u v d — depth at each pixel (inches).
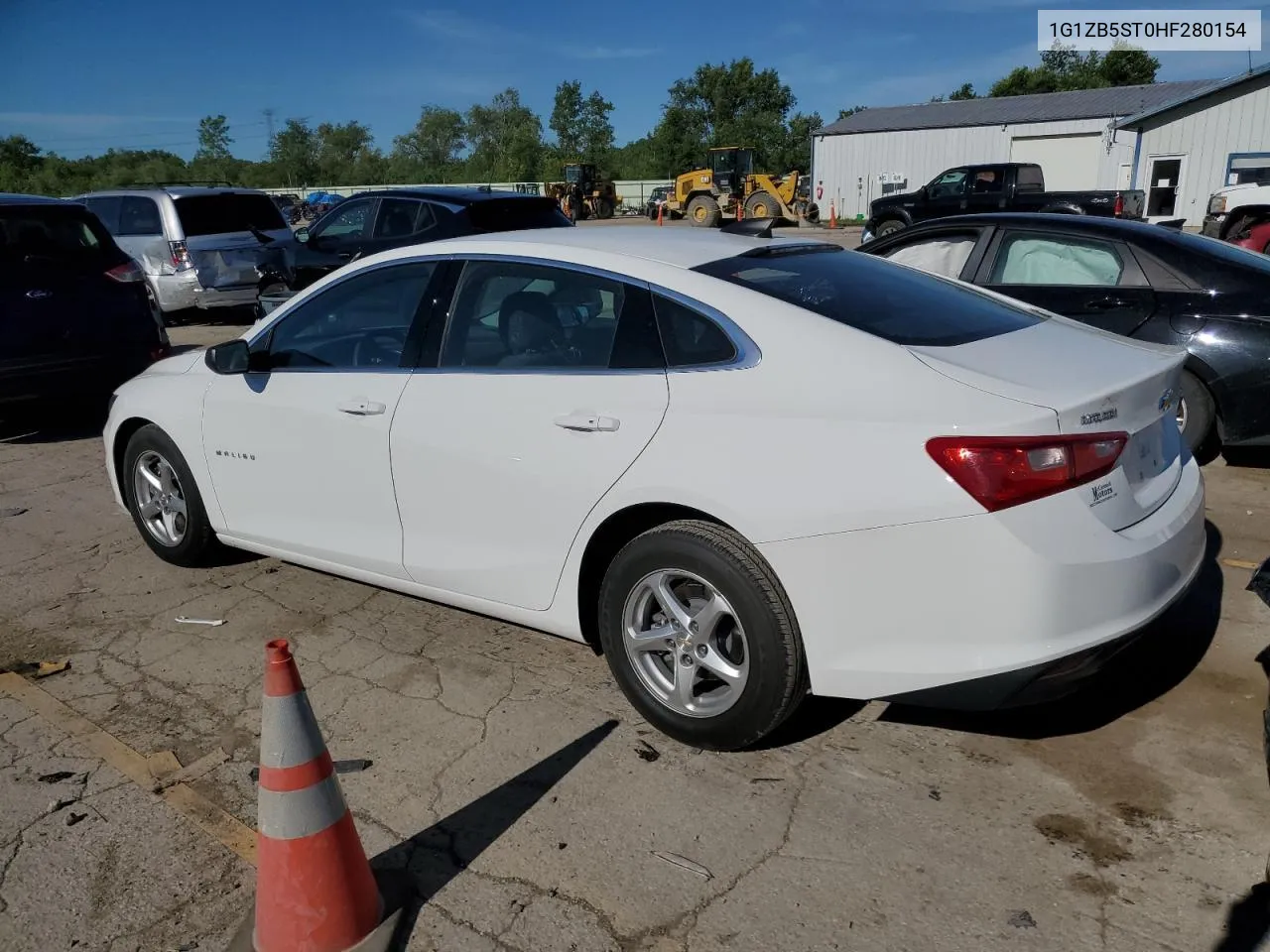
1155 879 99.0
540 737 128.5
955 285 149.5
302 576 186.7
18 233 288.7
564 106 3112.7
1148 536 109.2
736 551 113.0
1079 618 102.2
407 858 106.0
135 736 132.1
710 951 92.0
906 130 1344.7
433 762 123.7
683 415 117.2
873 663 107.7
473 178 3134.8
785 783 116.8
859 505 105.0
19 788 120.4
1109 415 107.4
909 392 106.7
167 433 179.9
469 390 136.3
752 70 2615.7
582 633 133.5
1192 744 121.4
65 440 304.7
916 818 109.6
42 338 288.4
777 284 125.8
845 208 1422.2
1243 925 92.4
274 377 161.3
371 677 146.0
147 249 520.4
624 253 131.6
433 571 144.6
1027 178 861.2
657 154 2719.0
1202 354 213.8
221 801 117.3
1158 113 1080.2
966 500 100.6
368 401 146.9
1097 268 231.1
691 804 113.5
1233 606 157.5
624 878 102.0
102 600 177.9
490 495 134.2
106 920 98.4
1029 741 123.6
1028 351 118.6
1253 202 733.9
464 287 142.3
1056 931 92.8
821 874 101.4
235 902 100.4
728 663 119.0
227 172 3582.7
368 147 3831.2
